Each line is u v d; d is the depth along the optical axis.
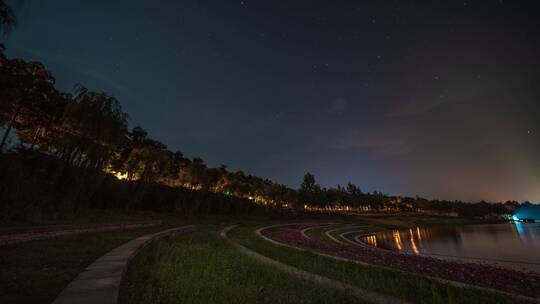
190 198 50.66
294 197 98.25
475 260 26.80
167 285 7.09
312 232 46.22
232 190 79.06
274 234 34.97
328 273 11.58
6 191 16.09
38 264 8.02
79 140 22.44
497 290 10.41
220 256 12.72
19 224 14.65
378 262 15.45
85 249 10.90
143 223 26.88
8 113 24.52
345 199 146.12
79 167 22.91
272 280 9.20
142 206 44.22
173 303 5.91
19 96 22.84
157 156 37.91
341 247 22.42
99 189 33.12
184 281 7.54
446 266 14.59
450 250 37.31
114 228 20.92
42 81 27.33
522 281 11.70
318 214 109.25
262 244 22.02
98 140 23.03
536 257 30.25
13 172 17.16
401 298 8.67
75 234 15.95
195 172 55.41
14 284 6.04
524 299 9.30
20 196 17.16
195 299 6.18
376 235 63.75
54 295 5.58
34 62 26.73
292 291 7.91
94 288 5.88
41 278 6.60
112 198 35.75
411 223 111.00
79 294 5.45
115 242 13.73
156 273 8.28
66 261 8.62
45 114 28.17
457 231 81.50
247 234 31.97
